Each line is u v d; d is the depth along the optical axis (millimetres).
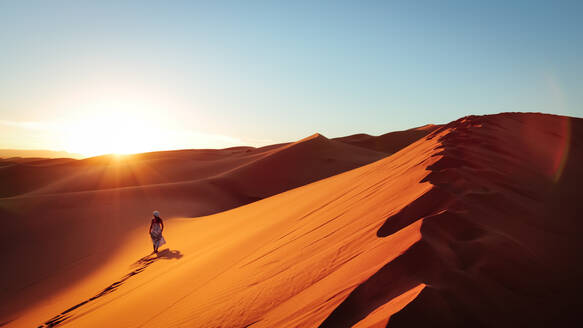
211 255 9320
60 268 16094
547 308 2494
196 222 19703
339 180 15156
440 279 2611
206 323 4219
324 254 4449
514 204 4504
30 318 10297
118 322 6379
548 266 3062
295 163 48781
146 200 31156
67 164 67500
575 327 2318
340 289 3000
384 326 2109
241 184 43312
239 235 11234
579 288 2770
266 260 5902
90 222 23234
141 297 7547
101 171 57438
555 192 5715
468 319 2225
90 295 10625
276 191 42719
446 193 4324
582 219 4531
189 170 59438
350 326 2406
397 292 2592
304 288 3703
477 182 5156
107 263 15242
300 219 9062
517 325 2271
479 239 3252
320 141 56219
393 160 12328
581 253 3465
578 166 8273
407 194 5250
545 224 4148
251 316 3707
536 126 14766
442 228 3414
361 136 104188
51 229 21875
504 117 16297
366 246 3938
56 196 28156
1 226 22047
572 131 14008
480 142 8562
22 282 14953
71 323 7789
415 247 3004
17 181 55000
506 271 2840
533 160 8031
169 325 4973
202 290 6148
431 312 2201
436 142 10039
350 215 6156
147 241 17688
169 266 10477
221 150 99062
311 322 2717
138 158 78938
